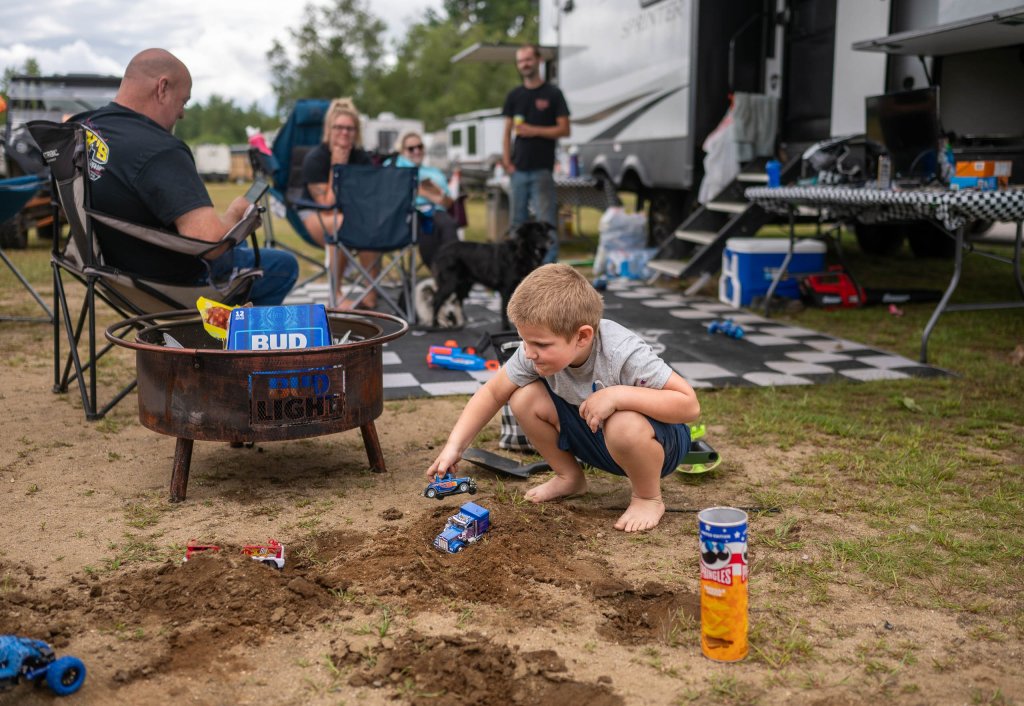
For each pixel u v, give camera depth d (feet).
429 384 14.08
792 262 21.76
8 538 8.02
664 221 30.42
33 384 13.70
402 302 20.85
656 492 8.49
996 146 19.62
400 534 8.07
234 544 7.88
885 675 5.87
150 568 7.39
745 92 26.25
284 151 23.70
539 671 5.84
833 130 23.45
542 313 7.36
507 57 38.55
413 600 6.81
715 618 5.96
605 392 7.86
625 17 29.73
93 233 11.00
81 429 11.46
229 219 11.00
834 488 9.47
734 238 22.67
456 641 6.17
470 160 69.26
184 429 8.71
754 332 18.48
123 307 12.88
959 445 10.98
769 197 20.44
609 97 31.35
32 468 9.97
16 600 6.76
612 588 7.00
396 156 20.45
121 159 10.41
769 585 7.18
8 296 22.71
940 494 9.29
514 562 7.42
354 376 9.06
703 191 25.58
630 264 27.78
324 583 7.06
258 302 13.78
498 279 18.54
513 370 8.55
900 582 7.24
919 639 6.36
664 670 5.90
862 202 16.88
